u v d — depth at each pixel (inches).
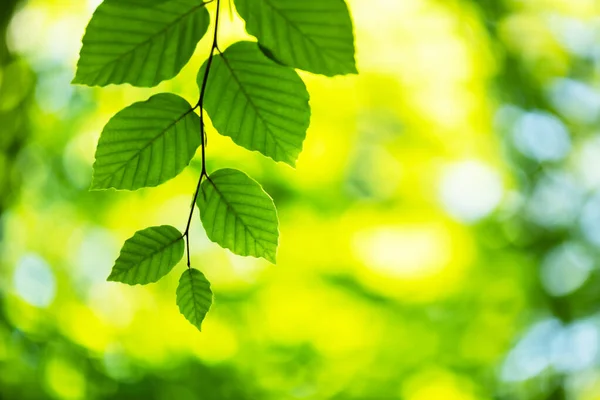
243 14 39.6
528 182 284.5
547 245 283.4
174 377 219.8
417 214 276.7
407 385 267.4
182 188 231.1
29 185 221.6
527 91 265.7
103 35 40.4
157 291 234.5
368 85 249.6
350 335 267.1
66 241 242.2
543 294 282.7
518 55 260.1
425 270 279.1
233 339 247.0
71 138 231.3
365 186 270.7
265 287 259.8
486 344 280.7
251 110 43.6
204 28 41.3
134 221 242.7
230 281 253.6
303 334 262.8
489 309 281.9
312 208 262.8
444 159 269.9
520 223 286.5
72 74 226.4
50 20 222.5
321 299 265.9
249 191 46.4
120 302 235.0
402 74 250.7
